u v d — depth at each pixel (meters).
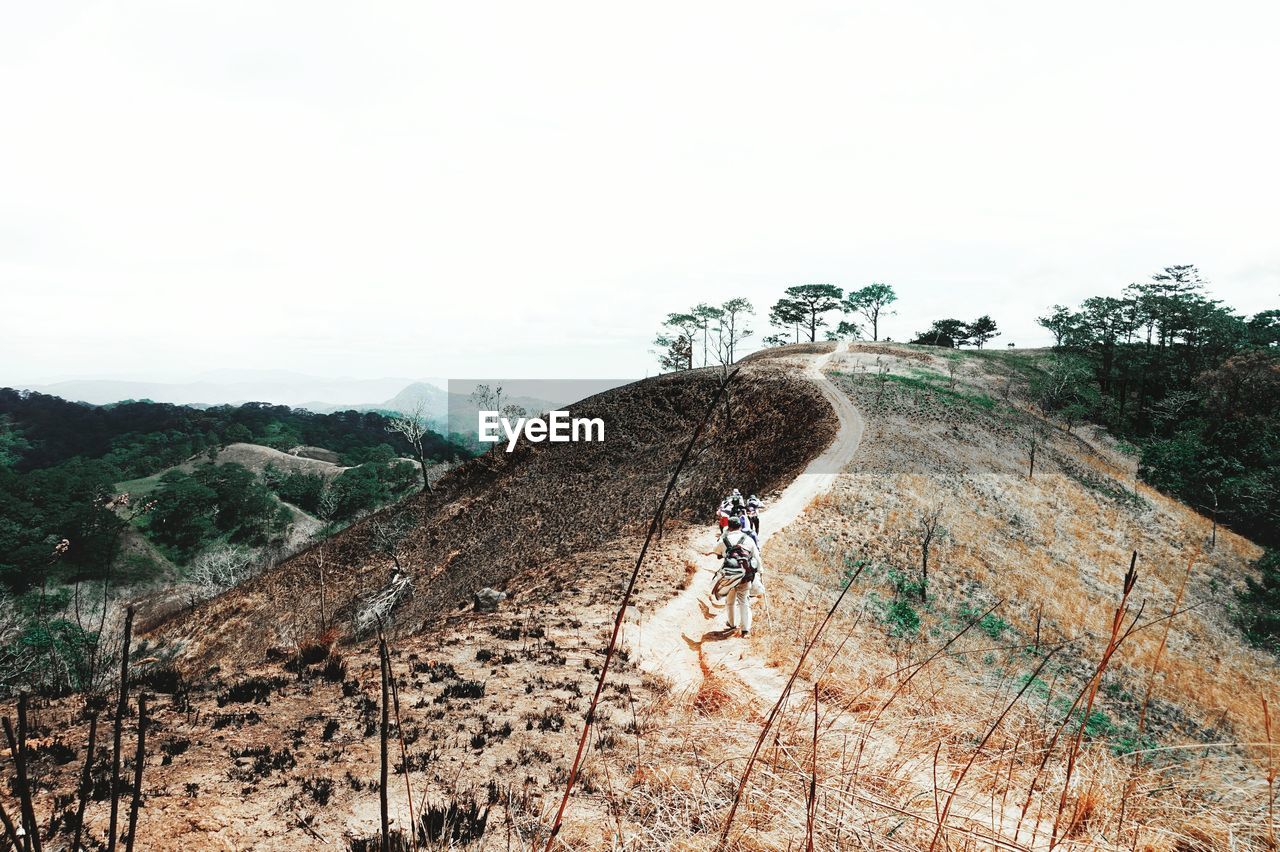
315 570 68.25
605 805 3.69
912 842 2.18
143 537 109.06
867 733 2.95
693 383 81.12
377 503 128.88
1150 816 2.31
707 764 3.03
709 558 20.08
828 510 36.16
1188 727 24.70
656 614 13.69
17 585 85.62
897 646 17.16
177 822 4.58
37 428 194.25
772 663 9.74
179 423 195.75
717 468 59.12
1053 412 83.81
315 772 5.54
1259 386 77.44
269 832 4.56
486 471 80.44
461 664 9.44
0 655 25.64
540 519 65.44
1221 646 36.91
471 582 55.75
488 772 5.64
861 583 26.73
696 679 9.06
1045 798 2.60
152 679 7.34
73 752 5.43
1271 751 2.18
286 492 142.12
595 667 9.54
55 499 108.69
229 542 115.12
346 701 7.35
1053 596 34.94
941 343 131.62
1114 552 46.25
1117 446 76.25
